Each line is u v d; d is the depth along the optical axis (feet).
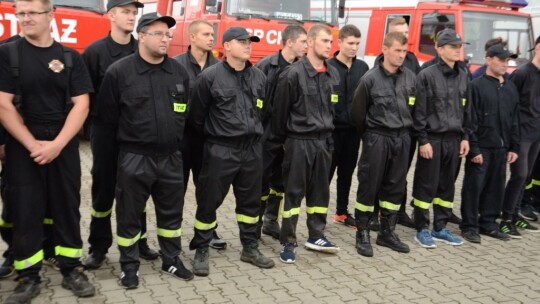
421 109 17.07
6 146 12.37
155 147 13.29
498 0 33.24
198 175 15.72
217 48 28.30
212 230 14.89
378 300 13.58
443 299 13.83
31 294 12.65
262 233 18.07
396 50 15.99
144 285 13.79
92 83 13.88
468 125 17.83
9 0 26.11
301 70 15.35
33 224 12.53
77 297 12.97
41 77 12.10
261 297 13.42
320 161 15.78
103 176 14.10
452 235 18.03
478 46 32.17
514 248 17.84
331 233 18.47
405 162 16.78
